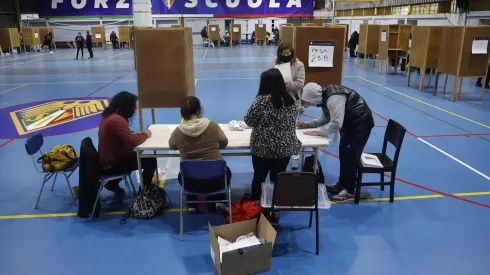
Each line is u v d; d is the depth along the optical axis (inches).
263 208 139.7
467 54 340.2
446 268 121.0
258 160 134.8
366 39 575.8
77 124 286.8
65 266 122.5
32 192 175.0
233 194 172.2
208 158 134.3
